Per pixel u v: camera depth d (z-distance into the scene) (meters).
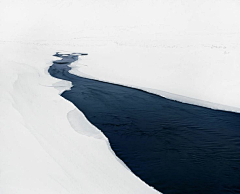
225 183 8.31
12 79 16.92
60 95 18.64
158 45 41.22
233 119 14.09
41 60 35.31
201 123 13.53
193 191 7.88
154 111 15.40
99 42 56.03
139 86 20.92
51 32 72.94
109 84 22.36
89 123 13.00
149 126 13.09
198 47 30.89
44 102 14.63
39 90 17.44
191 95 17.81
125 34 64.62
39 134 9.40
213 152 10.39
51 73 27.08
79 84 22.34
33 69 25.53
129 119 14.05
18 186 6.04
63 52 47.16
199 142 11.31
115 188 7.18
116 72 25.69
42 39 66.25
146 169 9.03
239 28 61.34
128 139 11.49
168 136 11.91
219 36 49.56
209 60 23.02
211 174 8.82
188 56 26.00
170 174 8.77
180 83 20.03
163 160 9.70
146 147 10.74
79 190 6.54
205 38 47.56
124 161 9.54
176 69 23.05
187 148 10.71
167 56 27.95
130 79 22.89
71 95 18.81
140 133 12.20
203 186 8.13
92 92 19.72
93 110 15.50
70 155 8.52
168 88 19.61
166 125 13.23
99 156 9.20
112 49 41.44
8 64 25.44
